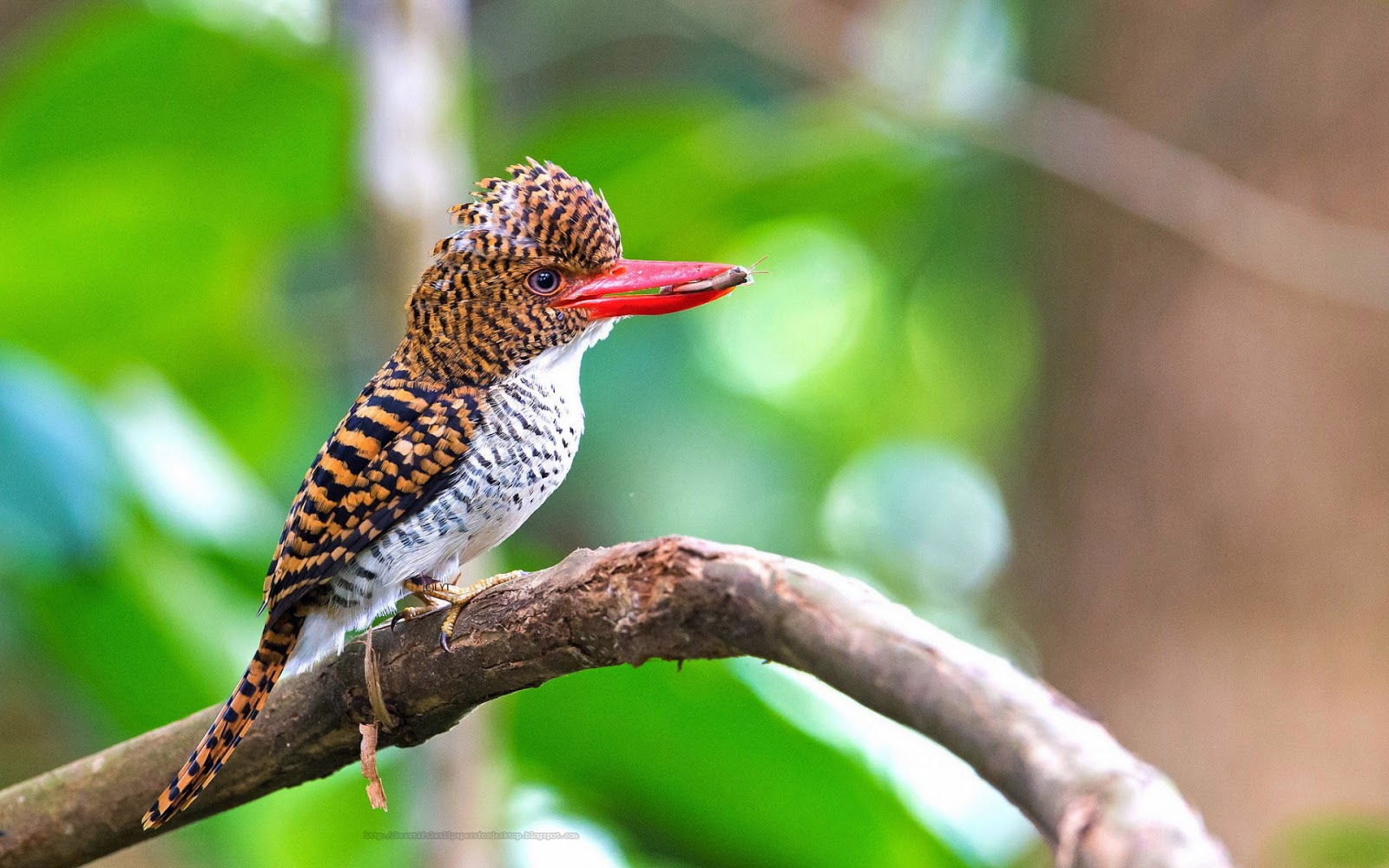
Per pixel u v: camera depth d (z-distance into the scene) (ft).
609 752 30.17
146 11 33.88
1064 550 45.16
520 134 43.78
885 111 38.99
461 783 30.22
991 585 59.72
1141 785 10.37
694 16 41.52
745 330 61.11
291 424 42.73
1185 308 42.93
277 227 39.06
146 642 30.40
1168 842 9.87
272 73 35.63
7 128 36.52
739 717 28.66
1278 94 41.73
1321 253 38.42
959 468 61.36
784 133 39.09
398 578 22.30
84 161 37.65
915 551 60.54
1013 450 56.44
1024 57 46.39
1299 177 41.19
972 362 57.36
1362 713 39.63
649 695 28.68
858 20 43.39
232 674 30.58
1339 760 39.55
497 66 49.34
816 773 29.07
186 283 37.32
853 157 38.86
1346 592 40.19
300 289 47.42
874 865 29.96
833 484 58.90
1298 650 40.45
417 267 33.94
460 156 36.76
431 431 22.30
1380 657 39.75
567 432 23.44
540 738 30.58
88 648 30.76
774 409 57.21
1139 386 43.62
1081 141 39.14
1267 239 38.58
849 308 60.44
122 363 39.29
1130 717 42.63
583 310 23.11
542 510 49.83
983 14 40.29
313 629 22.06
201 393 41.45
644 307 23.04
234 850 32.99
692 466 50.14
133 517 31.17
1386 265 38.22
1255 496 41.42
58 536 29.22
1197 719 41.34
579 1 48.55
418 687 17.84
